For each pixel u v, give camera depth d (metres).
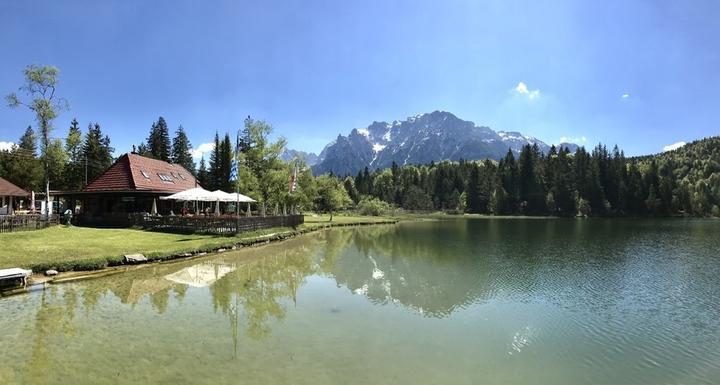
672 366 10.41
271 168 54.09
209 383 8.57
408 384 8.96
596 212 124.38
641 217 120.25
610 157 137.50
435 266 25.20
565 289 18.83
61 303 14.59
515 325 13.42
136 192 40.00
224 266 23.52
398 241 41.28
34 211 42.53
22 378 8.62
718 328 13.36
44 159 37.06
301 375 9.17
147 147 87.31
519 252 32.38
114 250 22.81
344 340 11.66
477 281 20.52
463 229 61.91
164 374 8.97
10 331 11.63
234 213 53.44
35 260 19.03
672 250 34.16
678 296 17.66
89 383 8.44
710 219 105.81
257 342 11.27
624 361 10.68
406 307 15.45
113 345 10.73
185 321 13.04
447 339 11.98
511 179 138.12
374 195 147.00
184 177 53.66
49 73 36.22
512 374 9.75
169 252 24.06
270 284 19.20
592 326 13.45
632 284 20.05
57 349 10.35
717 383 9.53
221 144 84.50
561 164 136.00
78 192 41.25
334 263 26.06
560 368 10.16
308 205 67.50
